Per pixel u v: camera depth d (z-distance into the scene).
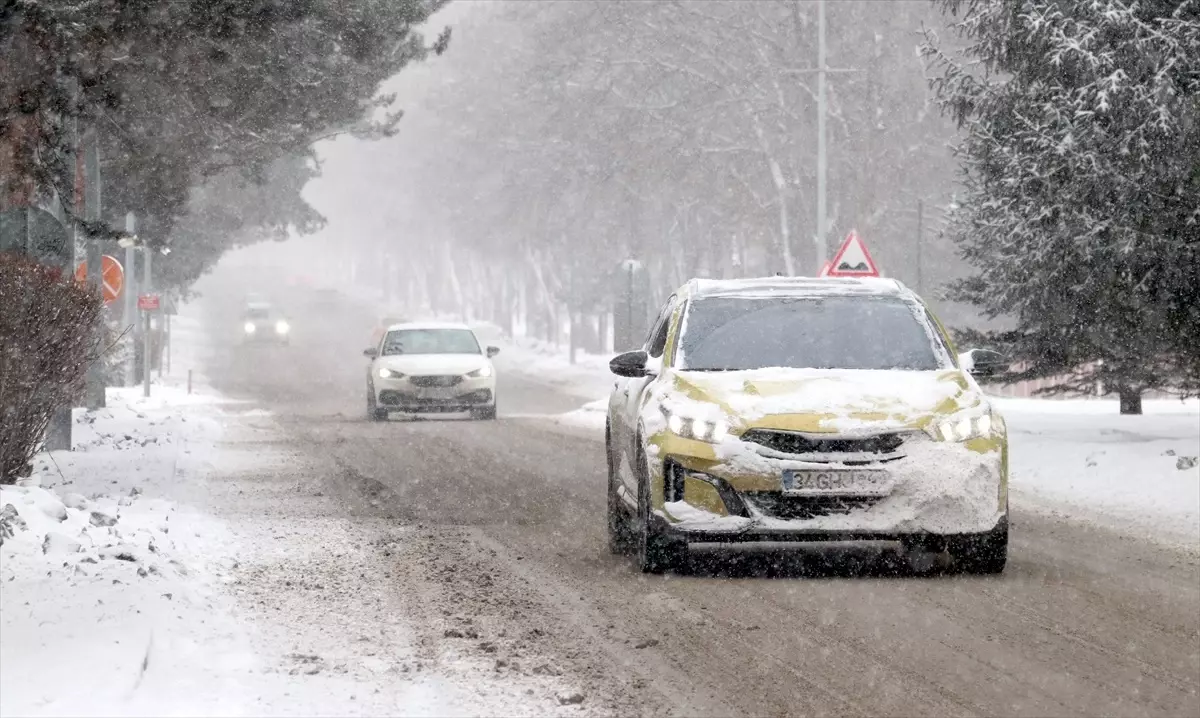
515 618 27.94
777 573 33.19
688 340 35.97
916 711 20.89
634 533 36.12
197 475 58.47
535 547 37.94
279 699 21.31
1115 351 65.00
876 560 34.91
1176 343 62.06
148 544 33.47
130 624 25.03
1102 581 32.12
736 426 31.98
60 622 25.02
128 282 135.12
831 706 21.17
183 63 46.62
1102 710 20.95
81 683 21.22
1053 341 66.69
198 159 66.38
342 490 53.06
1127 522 43.53
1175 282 59.25
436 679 22.77
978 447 32.03
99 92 45.31
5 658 22.67
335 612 28.59
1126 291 60.06
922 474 31.53
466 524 42.94
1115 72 57.28
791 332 36.06
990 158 66.06
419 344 104.38
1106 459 55.44
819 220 122.62
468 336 105.31
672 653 24.75
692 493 32.06
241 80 54.38
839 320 36.38
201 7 45.47
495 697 21.62
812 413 31.94
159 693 21.36
